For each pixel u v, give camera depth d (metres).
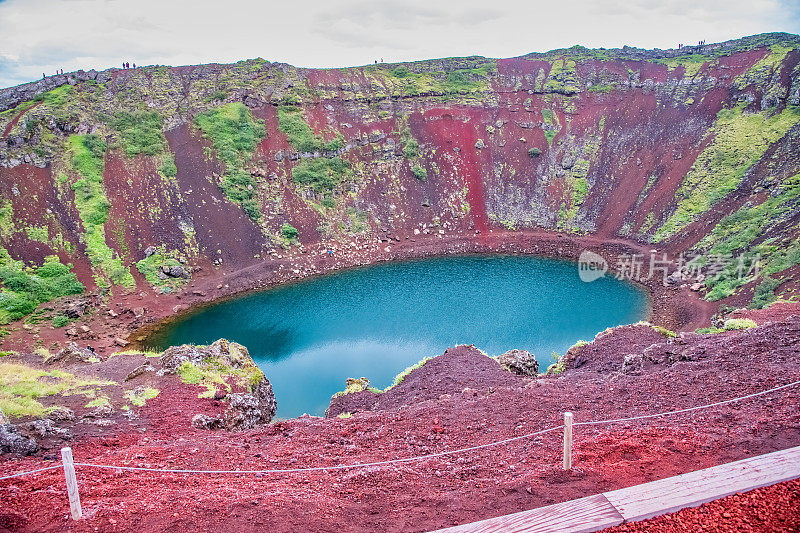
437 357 29.19
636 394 16.31
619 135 89.81
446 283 62.69
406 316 51.66
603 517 6.30
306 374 39.59
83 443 16.17
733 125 79.38
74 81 75.62
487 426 15.43
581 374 22.77
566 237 77.62
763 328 21.55
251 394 24.50
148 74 81.62
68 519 8.48
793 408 11.49
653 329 29.12
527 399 17.44
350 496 9.70
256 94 86.50
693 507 6.47
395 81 99.81
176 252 64.31
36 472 11.56
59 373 24.11
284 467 12.95
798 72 77.94
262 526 8.33
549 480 8.91
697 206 70.69
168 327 52.50
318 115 90.25
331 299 58.25
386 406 23.91
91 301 55.22
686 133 83.62
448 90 99.19
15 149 63.78
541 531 6.16
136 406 20.80
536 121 95.94
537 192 86.31
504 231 80.69
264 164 80.50
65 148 67.88
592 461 9.75
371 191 84.12
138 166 71.31
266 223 73.19
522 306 53.84
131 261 61.50
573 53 105.94
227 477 11.77
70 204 63.44
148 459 13.55
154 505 9.07
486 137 94.19
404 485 10.23
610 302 55.19
